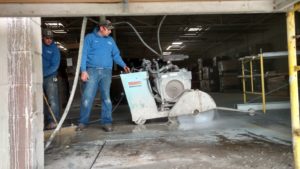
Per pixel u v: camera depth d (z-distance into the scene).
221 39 14.93
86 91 3.65
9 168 1.87
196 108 3.81
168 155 2.28
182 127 3.56
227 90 11.75
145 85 3.91
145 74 3.91
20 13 1.58
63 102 6.79
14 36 1.87
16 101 1.87
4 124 1.87
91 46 3.63
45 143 2.80
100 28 3.65
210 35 13.72
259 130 3.18
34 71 1.92
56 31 10.45
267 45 11.28
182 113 3.79
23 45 1.87
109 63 3.75
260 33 12.65
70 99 2.77
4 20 1.87
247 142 2.62
